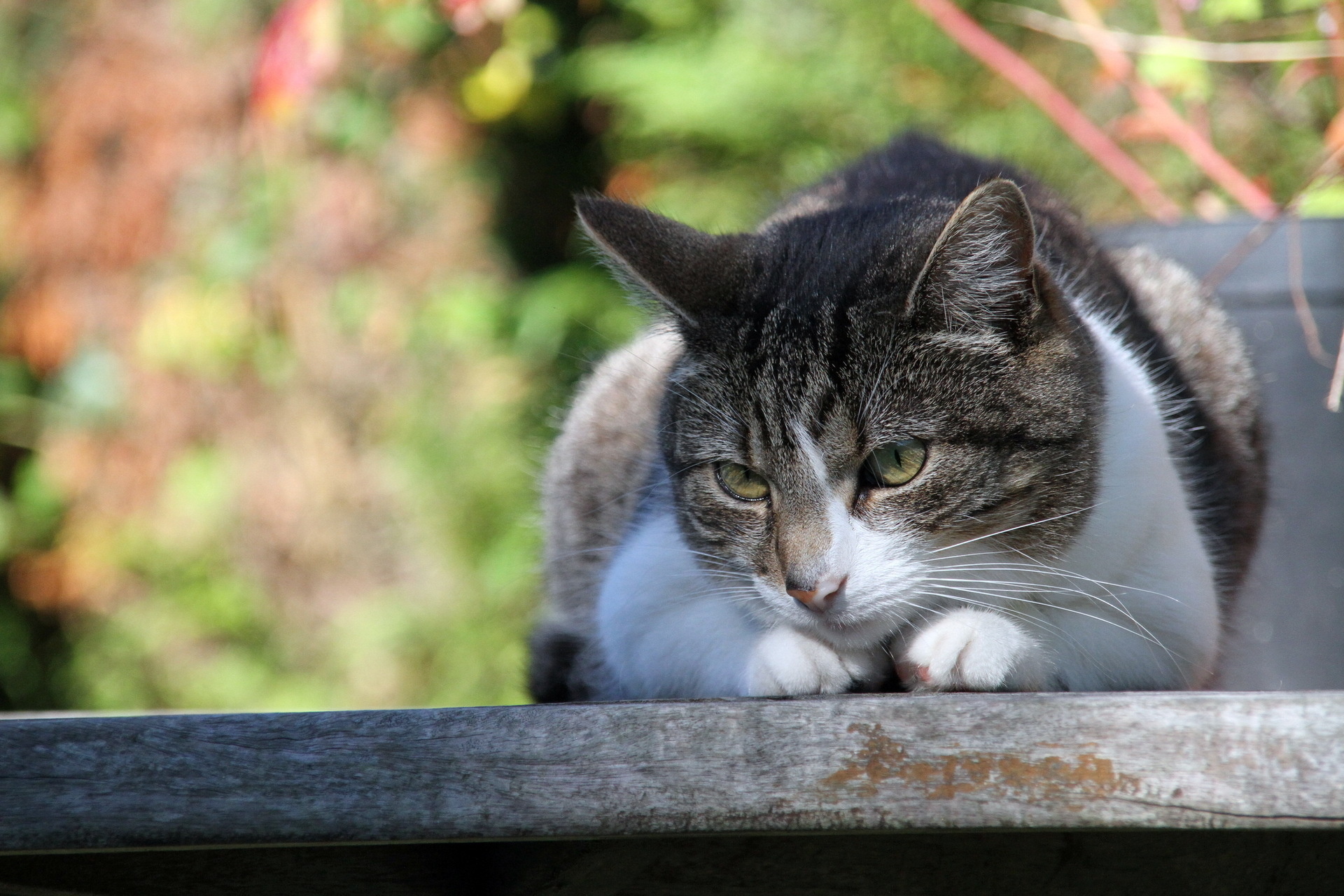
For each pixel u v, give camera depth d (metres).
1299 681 6.35
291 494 12.83
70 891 3.64
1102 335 4.95
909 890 3.53
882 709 3.17
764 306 4.63
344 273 12.95
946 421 4.31
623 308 12.09
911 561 4.35
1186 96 7.32
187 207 12.72
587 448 6.25
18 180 12.88
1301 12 7.20
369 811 3.27
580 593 6.27
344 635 12.67
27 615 13.20
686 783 3.22
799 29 12.13
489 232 13.80
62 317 12.82
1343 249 6.39
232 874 3.70
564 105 13.80
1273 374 6.44
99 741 3.29
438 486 12.70
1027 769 3.10
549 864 3.64
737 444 4.61
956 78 10.95
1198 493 5.35
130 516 12.83
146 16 12.73
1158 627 4.48
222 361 12.70
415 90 13.25
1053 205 5.99
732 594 4.72
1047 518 4.42
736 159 12.47
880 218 4.85
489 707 3.31
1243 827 3.01
